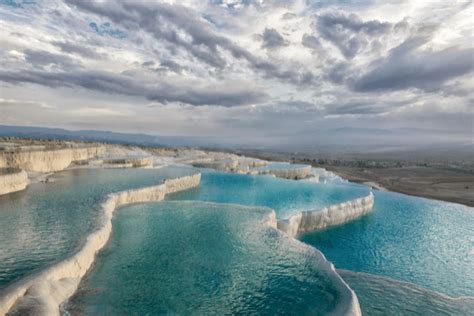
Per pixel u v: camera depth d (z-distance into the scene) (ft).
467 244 64.95
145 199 73.46
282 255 41.11
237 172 132.16
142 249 41.91
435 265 54.49
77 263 33.81
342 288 32.78
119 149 164.55
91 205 58.34
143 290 31.58
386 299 36.06
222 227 51.42
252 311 28.50
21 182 74.33
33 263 33.42
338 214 76.07
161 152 181.27
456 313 33.78
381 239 67.21
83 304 28.50
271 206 80.89
